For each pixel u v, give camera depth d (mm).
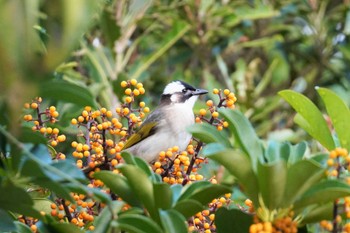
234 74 19125
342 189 7332
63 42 5535
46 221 8273
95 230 8000
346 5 20797
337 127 8625
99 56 18062
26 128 7523
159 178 8383
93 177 8055
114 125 9797
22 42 5551
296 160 8203
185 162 9742
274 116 20250
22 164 7336
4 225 7652
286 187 7625
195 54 20484
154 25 20156
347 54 20359
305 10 20922
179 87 15508
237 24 21531
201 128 8289
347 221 8797
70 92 7457
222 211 8422
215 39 20547
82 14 5496
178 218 7438
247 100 18703
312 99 20766
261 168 7492
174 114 14891
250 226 8195
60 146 12547
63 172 7434
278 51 20844
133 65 18406
